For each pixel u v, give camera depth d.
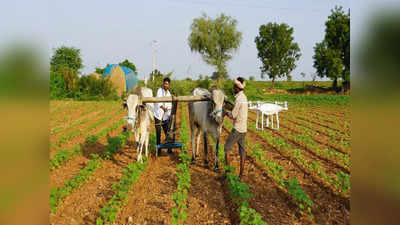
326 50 50.22
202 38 50.84
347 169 7.50
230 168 6.15
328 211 5.20
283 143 9.75
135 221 4.82
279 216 5.03
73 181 6.02
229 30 50.88
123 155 8.88
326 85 69.06
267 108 13.34
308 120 18.05
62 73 32.31
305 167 7.75
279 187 6.33
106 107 25.75
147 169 7.50
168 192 6.03
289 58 63.81
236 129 6.20
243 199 5.07
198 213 5.14
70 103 28.02
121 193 5.30
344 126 15.19
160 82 29.86
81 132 12.71
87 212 5.13
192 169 7.48
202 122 7.31
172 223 4.45
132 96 6.89
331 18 49.53
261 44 64.12
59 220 4.77
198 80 36.72
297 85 72.12
